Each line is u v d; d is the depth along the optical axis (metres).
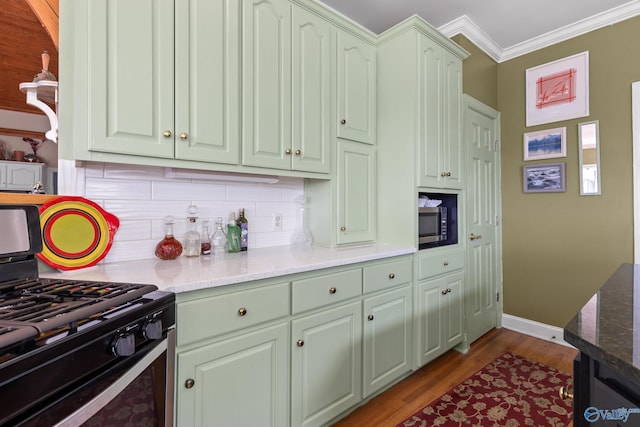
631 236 2.25
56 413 0.59
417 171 2.01
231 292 1.16
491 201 2.83
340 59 1.94
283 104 1.65
